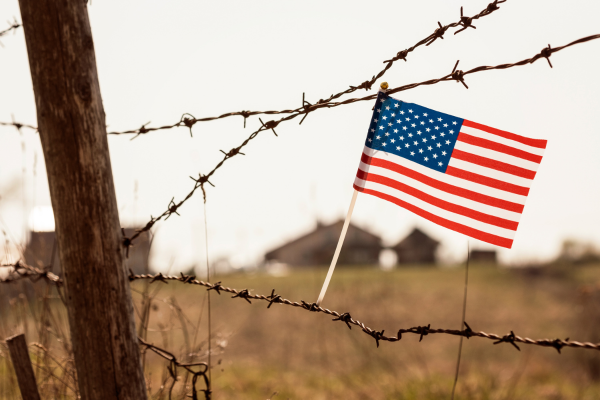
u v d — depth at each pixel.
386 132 2.02
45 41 1.85
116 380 1.87
